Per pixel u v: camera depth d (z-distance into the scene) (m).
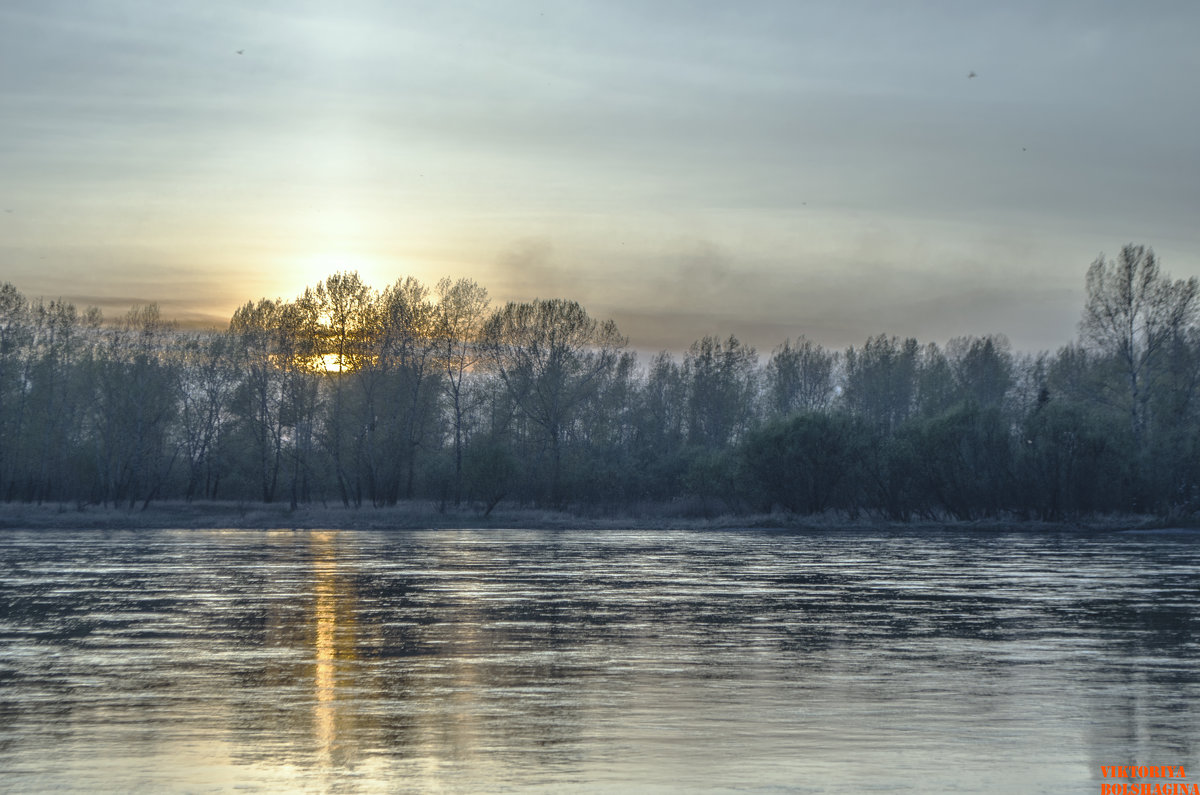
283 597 33.25
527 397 96.50
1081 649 23.84
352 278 95.69
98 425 93.69
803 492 79.62
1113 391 83.44
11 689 19.69
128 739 16.16
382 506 90.94
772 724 17.05
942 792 13.67
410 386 96.69
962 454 76.00
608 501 88.81
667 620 28.31
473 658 22.78
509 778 14.18
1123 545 57.81
